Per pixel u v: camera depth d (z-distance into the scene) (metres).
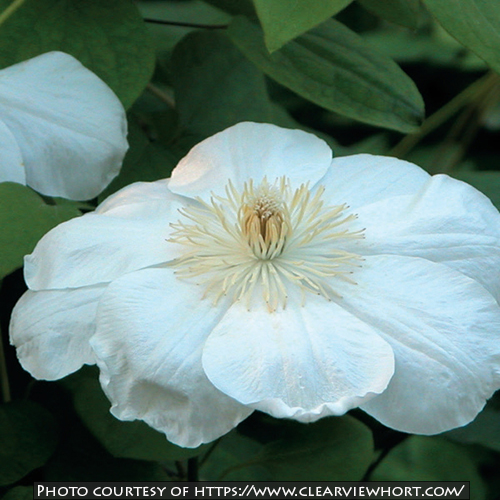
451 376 0.75
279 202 0.79
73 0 0.84
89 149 0.82
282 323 0.76
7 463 0.82
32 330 0.77
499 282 0.78
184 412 0.75
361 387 0.75
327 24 0.85
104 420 0.82
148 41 0.84
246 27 0.85
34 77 0.82
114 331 0.76
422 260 0.77
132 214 0.79
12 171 0.81
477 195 0.80
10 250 0.79
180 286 0.77
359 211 0.80
